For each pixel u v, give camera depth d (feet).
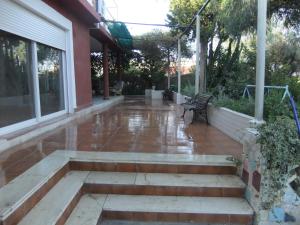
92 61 55.26
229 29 25.40
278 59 34.86
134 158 12.87
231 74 32.30
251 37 26.78
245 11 22.88
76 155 13.16
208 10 34.01
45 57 20.30
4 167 11.23
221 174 12.51
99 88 54.49
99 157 12.92
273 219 10.26
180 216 10.43
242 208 10.65
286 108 14.73
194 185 11.44
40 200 9.65
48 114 20.89
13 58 16.03
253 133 10.85
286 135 9.91
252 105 17.62
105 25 35.76
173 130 20.22
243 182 11.70
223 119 19.49
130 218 10.50
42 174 10.44
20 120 16.90
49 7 19.30
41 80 19.63
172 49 58.18
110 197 11.32
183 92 41.11
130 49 57.62
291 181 10.03
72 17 24.63
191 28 36.32
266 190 10.08
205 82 37.42
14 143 14.75
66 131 19.21
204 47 37.86
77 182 11.36
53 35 21.16
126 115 28.40
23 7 16.40
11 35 15.74
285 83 23.38
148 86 62.08
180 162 12.55
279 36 31.78
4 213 7.52
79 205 10.62
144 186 11.44
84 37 28.63
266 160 9.96
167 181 11.74
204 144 15.83
